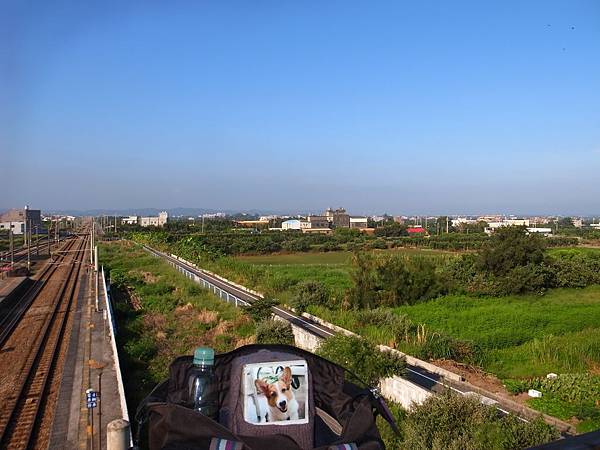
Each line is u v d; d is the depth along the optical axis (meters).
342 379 3.63
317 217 179.00
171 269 59.16
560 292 44.19
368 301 36.28
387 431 13.41
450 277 44.69
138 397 17.73
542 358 22.83
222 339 27.44
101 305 35.34
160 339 27.53
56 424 14.87
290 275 52.28
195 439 2.73
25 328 28.73
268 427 3.02
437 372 21.06
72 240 124.25
